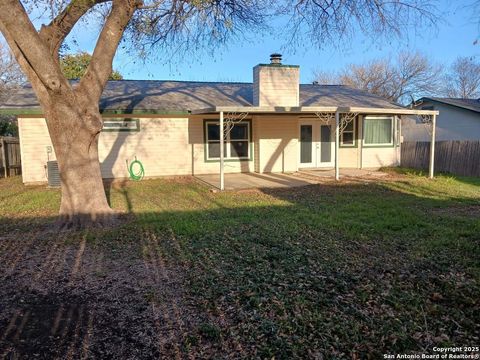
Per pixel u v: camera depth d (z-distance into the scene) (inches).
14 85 996.6
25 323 134.6
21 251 221.6
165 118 550.6
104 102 524.4
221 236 242.7
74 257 209.3
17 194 428.1
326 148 644.7
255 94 574.6
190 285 165.9
